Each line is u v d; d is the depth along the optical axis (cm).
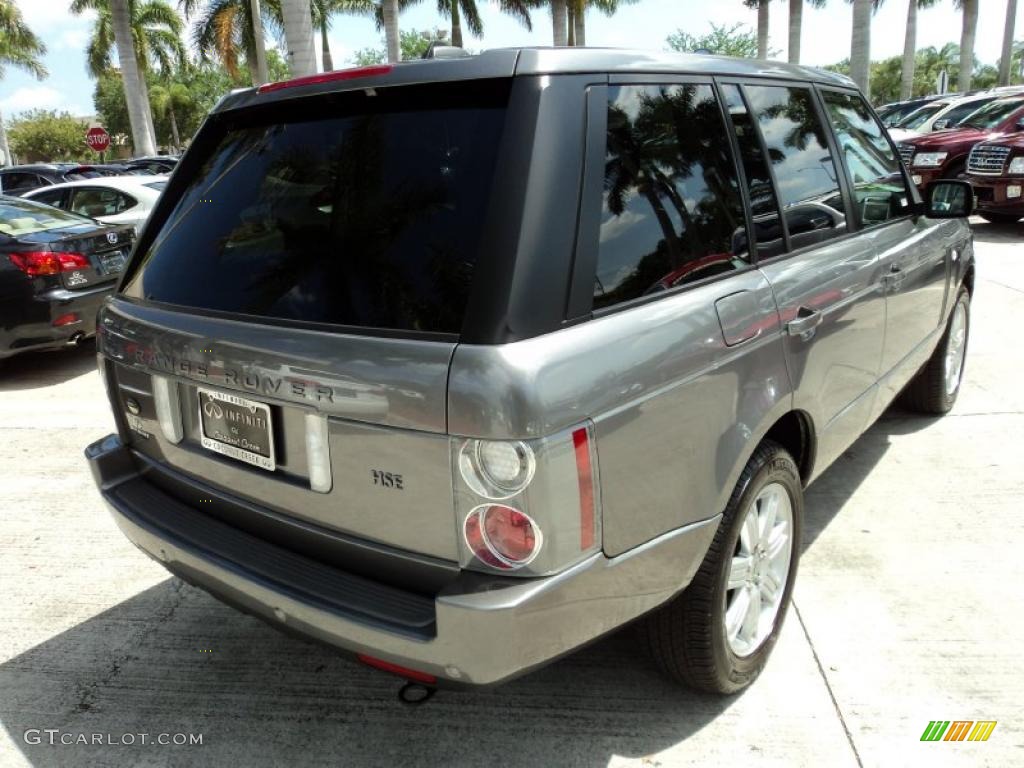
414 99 207
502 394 169
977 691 254
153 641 304
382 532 194
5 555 371
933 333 408
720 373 220
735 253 242
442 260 186
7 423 551
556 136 189
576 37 2650
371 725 256
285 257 215
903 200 374
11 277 617
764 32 2994
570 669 275
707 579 229
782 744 238
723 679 246
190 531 233
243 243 227
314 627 199
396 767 238
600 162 199
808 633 285
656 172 218
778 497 263
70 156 6550
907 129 1602
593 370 183
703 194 234
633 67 217
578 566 185
